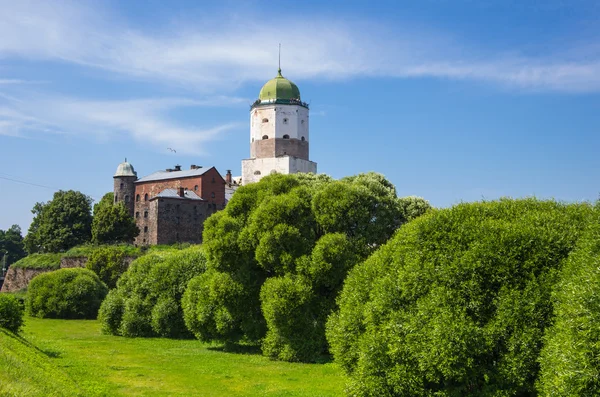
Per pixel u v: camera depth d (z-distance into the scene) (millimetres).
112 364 30812
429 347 18391
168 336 43312
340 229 33875
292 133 106500
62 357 32188
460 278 19219
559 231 19438
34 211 117875
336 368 29109
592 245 17266
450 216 21625
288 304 30609
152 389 24875
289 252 32281
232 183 129375
